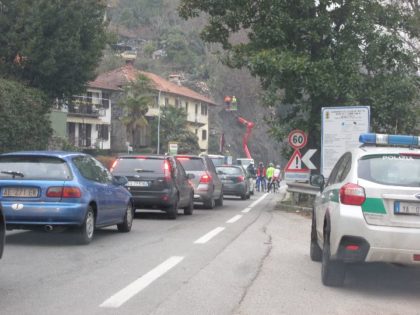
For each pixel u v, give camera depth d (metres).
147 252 10.59
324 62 20.66
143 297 7.23
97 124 61.25
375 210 7.27
